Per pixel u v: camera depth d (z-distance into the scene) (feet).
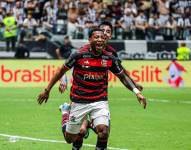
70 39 188.24
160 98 137.39
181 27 201.46
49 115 99.04
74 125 54.44
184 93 152.35
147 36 196.03
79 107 53.47
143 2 204.64
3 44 179.93
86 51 52.85
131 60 167.84
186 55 185.26
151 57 195.11
